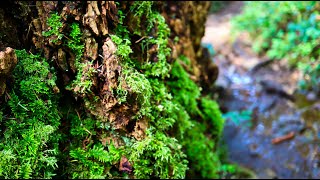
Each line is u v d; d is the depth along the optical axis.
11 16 1.83
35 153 1.72
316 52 4.55
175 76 2.51
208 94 3.61
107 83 1.87
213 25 6.80
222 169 3.53
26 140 1.72
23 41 1.87
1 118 1.66
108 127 2.01
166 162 2.06
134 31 2.17
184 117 2.44
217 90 5.09
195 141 2.73
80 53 1.89
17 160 1.72
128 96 1.88
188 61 2.90
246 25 5.75
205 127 2.98
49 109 1.84
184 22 2.89
